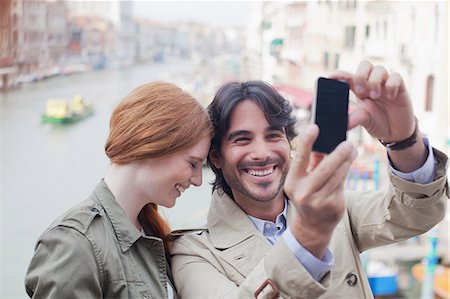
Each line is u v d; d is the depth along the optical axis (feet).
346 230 3.71
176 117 3.23
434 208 3.22
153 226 3.75
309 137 2.21
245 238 3.67
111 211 3.29
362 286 3.71
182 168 3.30
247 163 3.47
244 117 3.47
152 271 3.37
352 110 2.74
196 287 3.41
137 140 3.22
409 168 3.03
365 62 2.66
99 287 3.07
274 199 3.71
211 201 3.89
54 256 3.04
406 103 2.68
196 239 3.77
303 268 2.36
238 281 3.53
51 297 2.94
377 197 3.70
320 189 2.23
